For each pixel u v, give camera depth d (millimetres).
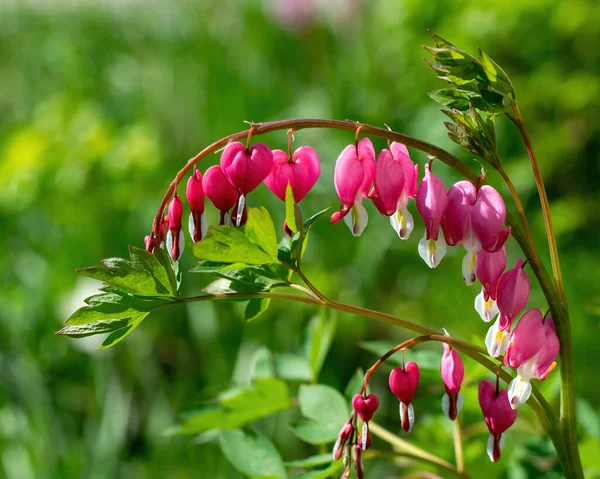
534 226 8297
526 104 8836
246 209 2678
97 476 6449
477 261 2615
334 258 8539
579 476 2957
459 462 3809
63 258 8242
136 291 2850
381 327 7996
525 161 8570
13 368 7016
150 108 10648
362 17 11719
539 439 4121
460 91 2689
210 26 12250
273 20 11828
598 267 7898
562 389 2914
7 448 6668
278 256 2836
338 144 9367
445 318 7828
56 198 8438
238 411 3883
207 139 10023
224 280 2922
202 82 10578
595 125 8703
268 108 10297
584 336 7176
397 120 9500
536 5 8664
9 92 12508
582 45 8836
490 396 2703
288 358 4406
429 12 9570
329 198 8922
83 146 8672
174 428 3875
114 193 8539
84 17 13078
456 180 8539
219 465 6438
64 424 7082
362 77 10102
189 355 7797
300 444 6801
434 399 4008
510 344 2611
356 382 4105
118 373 7293
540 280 2781
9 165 8641
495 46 9062
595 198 8477
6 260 8320
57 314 7738
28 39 13188
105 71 11859
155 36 12289
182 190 8914
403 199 2684
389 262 8508
